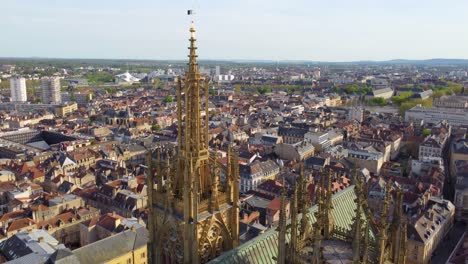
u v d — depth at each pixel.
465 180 185.38
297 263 48.34
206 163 57.47
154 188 60.53
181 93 55.12
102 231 148.38
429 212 151.25
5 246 129.12
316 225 45.53
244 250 58.62
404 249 54.00
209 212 56.50
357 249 44.84
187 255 54.88
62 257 113.06
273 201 163.38
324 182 64.00
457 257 118.00
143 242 133.62
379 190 169.50
